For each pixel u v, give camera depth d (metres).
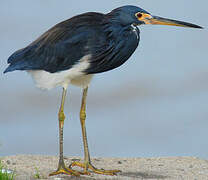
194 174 13.99
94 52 13.26
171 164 15.41
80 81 14.08
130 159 16.17
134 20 13.48
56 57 13.45
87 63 13.35
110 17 13.48
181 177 13.55
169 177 13.52
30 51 13.88
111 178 12.98
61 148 13.36
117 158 16.27
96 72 13.59
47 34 13.84
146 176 13.61
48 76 13.61
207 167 14.99
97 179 12.81
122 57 13.55
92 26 13.45
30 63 13.72
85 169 13.68
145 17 13.66
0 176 11.97
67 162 15.18
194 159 16.22
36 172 13.33
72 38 13.36
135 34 13.58
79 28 13.48
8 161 14.59
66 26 13.65
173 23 13.87
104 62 13.41
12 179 12.00
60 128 13.46
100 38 13.30
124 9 13.50
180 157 16.53
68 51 13.35
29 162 14.77
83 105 14.22
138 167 14.92
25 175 12.78
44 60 13.58
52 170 13.72
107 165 15.16
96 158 16.16
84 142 14.00
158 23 13.77
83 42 13.30
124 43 13.42
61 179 12.66
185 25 13.95
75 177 12.98
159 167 14.95
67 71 13.43
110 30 13.31
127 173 13.95
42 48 13.67
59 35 13.52
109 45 13.30
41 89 13.92
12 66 13.95
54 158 15.63
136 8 13.59
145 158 16.36
